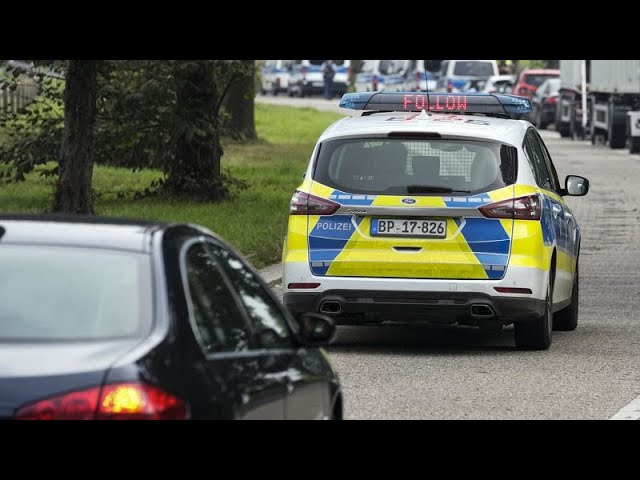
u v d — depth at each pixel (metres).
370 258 42.50
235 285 21.56
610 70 174.25
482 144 43.06
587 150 176.88
